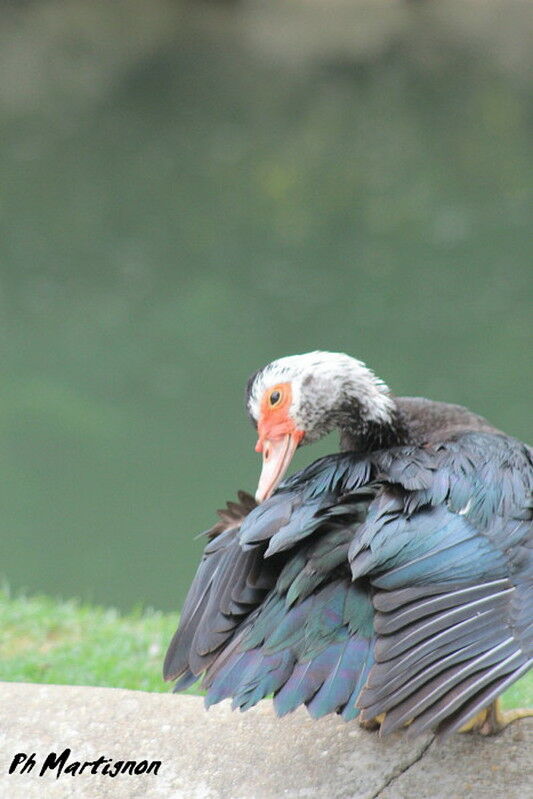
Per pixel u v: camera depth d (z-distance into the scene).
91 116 31.19
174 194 25.66
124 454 15.12
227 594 4.77
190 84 34.09
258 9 42.66
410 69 35.66
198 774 4.89
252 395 6.14
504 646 4.19
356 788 4.77
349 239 23.17
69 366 17.88
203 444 15.36
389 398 6.01
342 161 27.78
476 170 26.94
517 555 4.63
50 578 11.99
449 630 4.24
